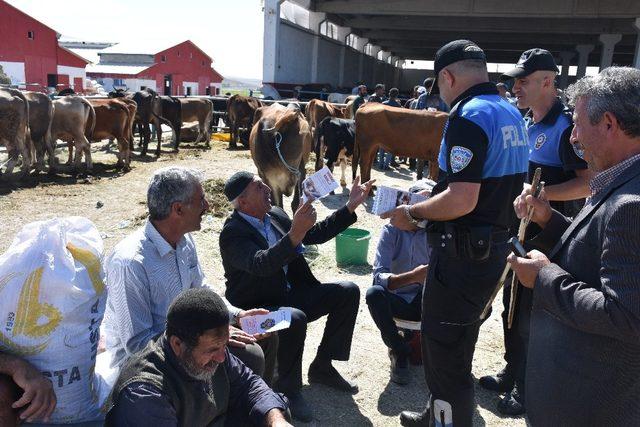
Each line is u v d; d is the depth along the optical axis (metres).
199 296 1.92
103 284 2.25
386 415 3.36
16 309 1.98
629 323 1.52
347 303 3.51
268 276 3.28
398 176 11.97
